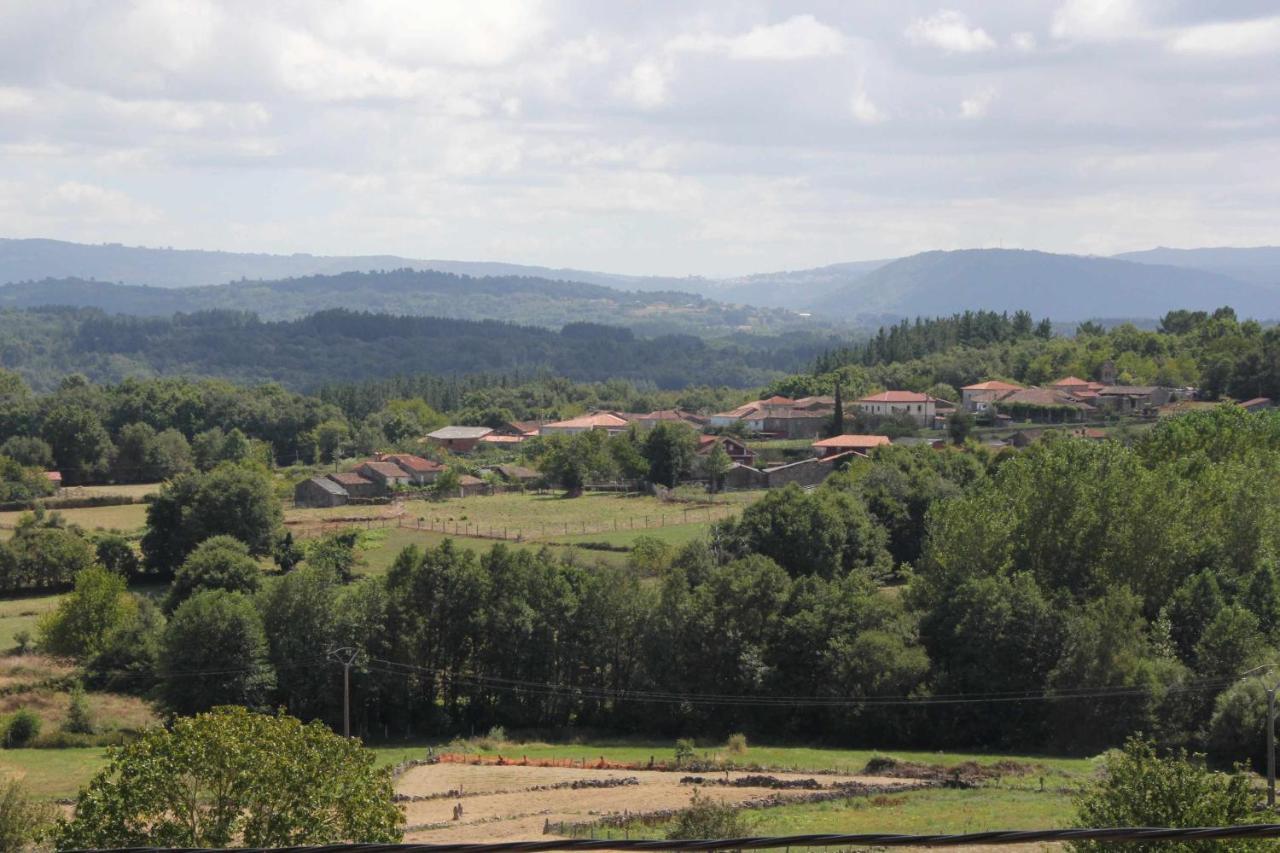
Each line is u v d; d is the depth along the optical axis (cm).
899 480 13388
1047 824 5706
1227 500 10312
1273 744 6056
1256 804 3625
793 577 11150
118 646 9581
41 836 3647
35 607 11912
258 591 9688
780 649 9000
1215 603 8962
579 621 9288
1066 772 7219
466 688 9294
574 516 15262
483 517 15412
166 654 8731
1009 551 9912
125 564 13062
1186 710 8062
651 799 6538
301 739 3678
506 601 9306
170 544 13112
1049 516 10056
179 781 3541
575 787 6906
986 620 8694
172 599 11100
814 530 11538
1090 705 8225
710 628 9019
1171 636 9031
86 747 8100
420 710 9150
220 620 8725
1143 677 8106
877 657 8650
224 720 3625
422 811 6306
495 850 1002
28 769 7406
